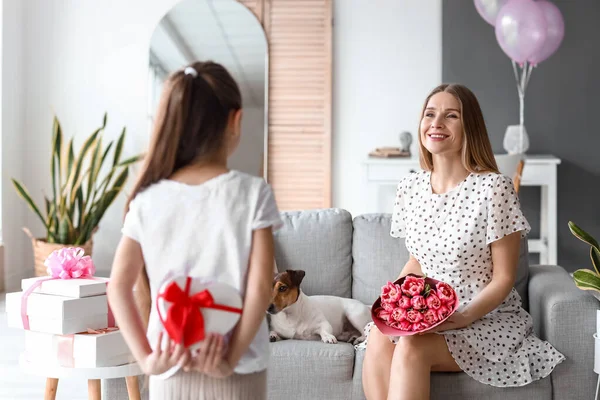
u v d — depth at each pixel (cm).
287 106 528
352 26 528
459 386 217
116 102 538
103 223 537
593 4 518
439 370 217
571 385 224
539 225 527
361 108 530
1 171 504
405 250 277
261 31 527
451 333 214
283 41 527
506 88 523
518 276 262
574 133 523
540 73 521
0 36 503
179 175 145
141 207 143
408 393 206
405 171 483
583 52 520
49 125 541
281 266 279
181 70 147
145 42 536
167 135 143
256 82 529
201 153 144
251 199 142
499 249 225
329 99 525
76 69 538
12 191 518
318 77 525
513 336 222
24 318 216
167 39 532
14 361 334
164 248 142
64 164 522
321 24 523
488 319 225
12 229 517
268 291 140
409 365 208
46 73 539
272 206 144
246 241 141
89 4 536
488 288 222
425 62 526
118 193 495
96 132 493
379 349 222
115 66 538
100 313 219
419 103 527
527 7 456
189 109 143
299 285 255
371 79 529
